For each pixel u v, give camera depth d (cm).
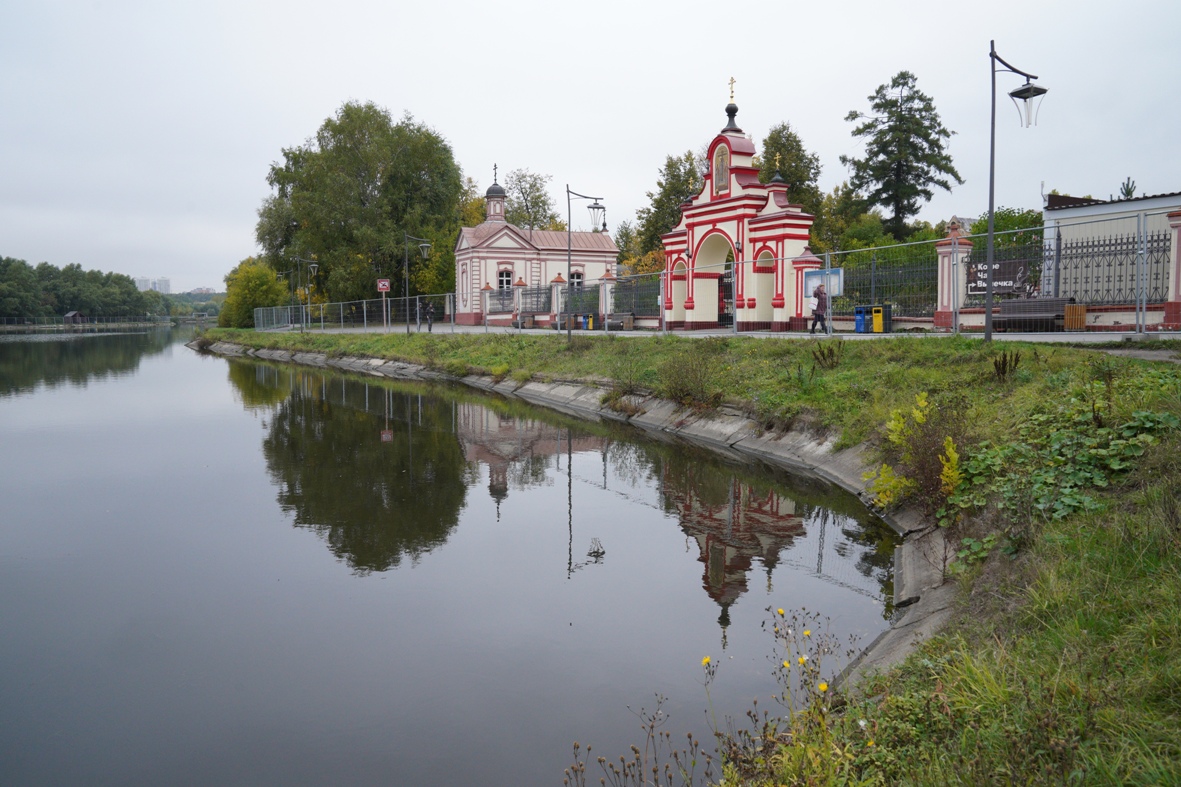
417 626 848
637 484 1443
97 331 11838
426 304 4453
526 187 7925
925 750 439
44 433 2134
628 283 3416
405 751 614
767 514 1207
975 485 925
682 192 5259
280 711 681
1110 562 588
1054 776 373
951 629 649
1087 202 2420
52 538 1183
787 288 2636
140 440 2017
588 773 568
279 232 6519
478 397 2775
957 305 1822
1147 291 1764
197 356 5591
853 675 646
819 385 1647
